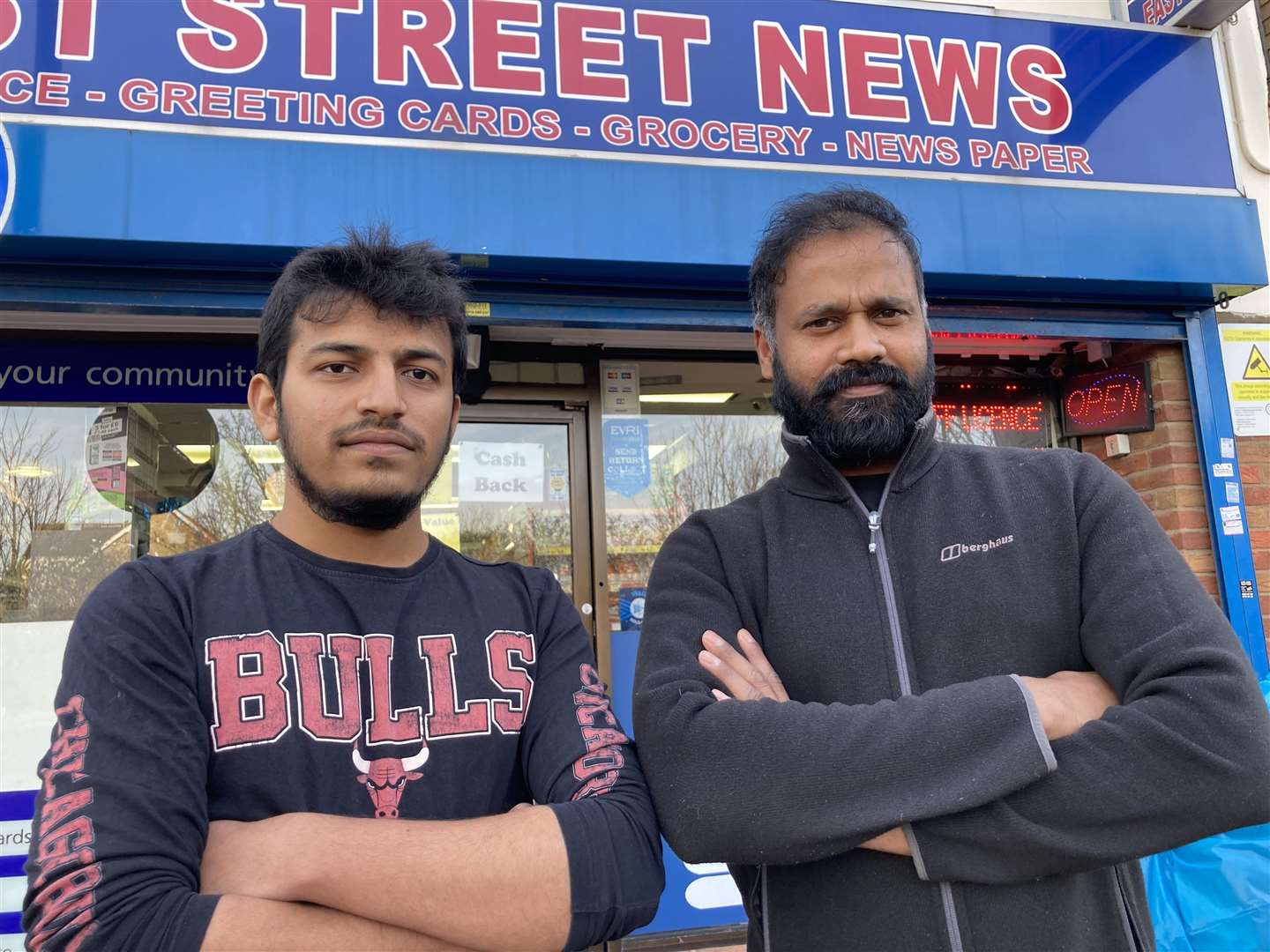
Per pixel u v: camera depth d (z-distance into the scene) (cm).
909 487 148
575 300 311
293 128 271
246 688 119
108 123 259
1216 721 112
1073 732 117
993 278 323
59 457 336
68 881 99
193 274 281
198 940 97
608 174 293
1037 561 135
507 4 292
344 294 130
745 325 323
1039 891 121
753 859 117
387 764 121
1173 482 365
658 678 135
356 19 280
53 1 261
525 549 372
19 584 326
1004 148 329
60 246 260
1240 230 344
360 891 105
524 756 131
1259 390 376
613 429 381
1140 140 342
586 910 110
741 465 391
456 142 283
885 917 122
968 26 333
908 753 114
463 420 371
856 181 312
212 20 270
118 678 112
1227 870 222
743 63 310
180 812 106
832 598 141
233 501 346
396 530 136
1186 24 357
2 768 312
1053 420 412
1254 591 355
